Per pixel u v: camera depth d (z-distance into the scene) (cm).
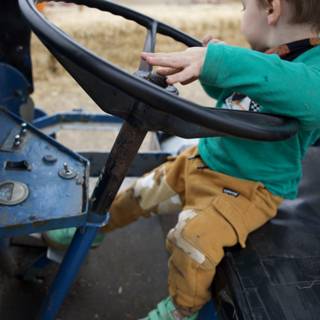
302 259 86
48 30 62
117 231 144
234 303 78
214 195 94
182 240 89
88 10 363
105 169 76
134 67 323
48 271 124
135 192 111
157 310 96
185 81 68
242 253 87
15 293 117
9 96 121
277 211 99
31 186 85
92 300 121
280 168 94
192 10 381
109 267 131
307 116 73
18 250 128
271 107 73
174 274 91
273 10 84
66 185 86
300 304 77
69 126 141
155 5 389
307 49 85
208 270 87
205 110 59
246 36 91
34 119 145
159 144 148
